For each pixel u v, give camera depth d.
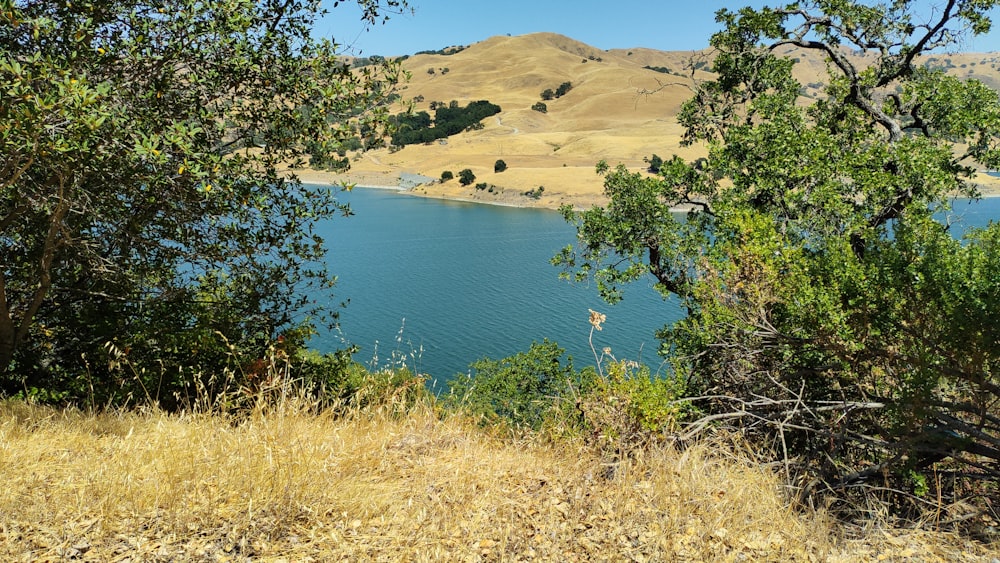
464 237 89.69
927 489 4.76
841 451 6.05
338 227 98.75
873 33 12.23
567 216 13.73
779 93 13.13
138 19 7.00
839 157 10.39
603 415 5.64
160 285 8.91
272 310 9.35
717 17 13.19
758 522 3.97
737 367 7.48
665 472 4.63
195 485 3.82
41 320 8.62
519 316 49.25
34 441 4.56
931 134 12.03
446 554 3.35
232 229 8.19
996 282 4.72
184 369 7.62
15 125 5.18
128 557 3.13
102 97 6.06
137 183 7.12
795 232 9.20
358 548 3.36
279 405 4.98
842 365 6.16
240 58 7.14
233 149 8.27
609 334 43.59
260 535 3.41
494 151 187.00
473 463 4.84
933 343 5.16
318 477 4.04
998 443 4.57
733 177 11.12
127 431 5.10
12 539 3.18
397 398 6.02
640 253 12.87
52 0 6.70
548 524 3.83
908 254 5.58
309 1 8.44
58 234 7.00
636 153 164.88
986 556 3.65
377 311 51.06
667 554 3.49
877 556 3.67
